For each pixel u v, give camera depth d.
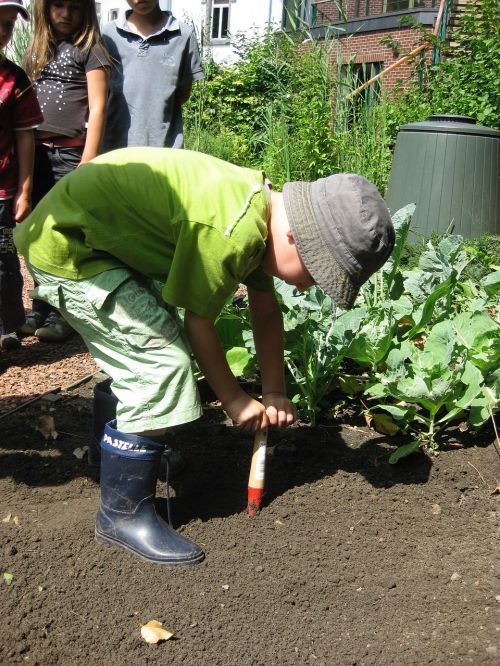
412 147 6.57
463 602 2.30
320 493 2.85
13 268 4.29
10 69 3.97
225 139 11.77
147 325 2.32
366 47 17.52
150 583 2.34
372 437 3.27
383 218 2.15
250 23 20.94
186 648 2.10
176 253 2.20
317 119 8.59
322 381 3.33
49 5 4.30
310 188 2.22
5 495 2.82
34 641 2.10
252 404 2.45
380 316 3.59
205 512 2.71
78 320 2.42
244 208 2.17
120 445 2.42
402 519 2.71
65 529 2.58
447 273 3.67
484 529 2.66
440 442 3.21
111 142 4.65
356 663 2.06
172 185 2.24
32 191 4.59
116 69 4.36
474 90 9.62
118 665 2.04
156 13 4.56
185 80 4.67
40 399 3.68
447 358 3.05
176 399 2.34
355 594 2.33
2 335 4.41
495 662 2.05
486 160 6.43
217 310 2.30
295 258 2.22
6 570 2.36
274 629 2.18
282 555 2.49
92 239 2.32
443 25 13.26
